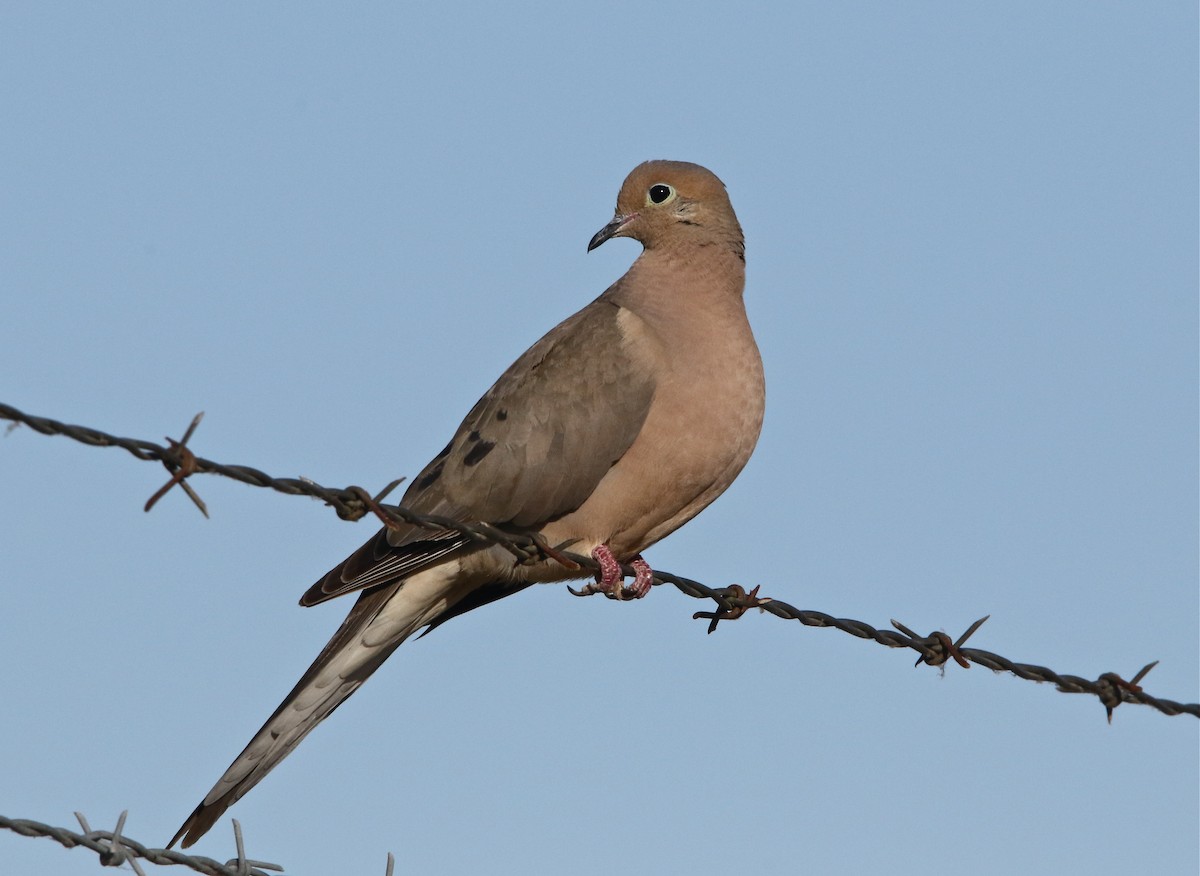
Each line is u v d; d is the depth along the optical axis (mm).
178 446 7203
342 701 11102
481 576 11461
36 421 6773
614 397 11352
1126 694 10062
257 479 7555
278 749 10578
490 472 11320
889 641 9930
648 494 11406
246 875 7707
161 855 7492
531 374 11680
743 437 11516
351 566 10742
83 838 7285
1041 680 10031
